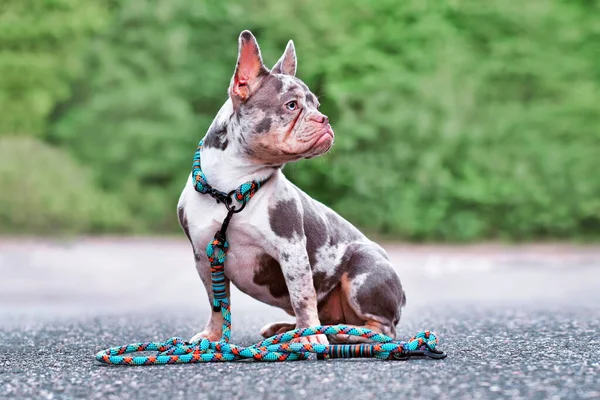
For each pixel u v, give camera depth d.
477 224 16.52
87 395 3.09
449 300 7.66
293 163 4.56
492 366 3.47
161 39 18.92
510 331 4.84
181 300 8.18
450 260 12.72
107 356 3.73
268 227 4.05
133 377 3.39
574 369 3.38
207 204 4.08
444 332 4.87
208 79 18.80
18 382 3.36
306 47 17.00
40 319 6.11
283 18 17.33
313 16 17.30
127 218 18.03
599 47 18.38
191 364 3.71
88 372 3.54
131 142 18.50
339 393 3.00
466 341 4.38
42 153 17.81
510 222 16.83
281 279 4.26
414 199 16.36
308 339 3.98
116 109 18.70
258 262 4.19
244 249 4.14
